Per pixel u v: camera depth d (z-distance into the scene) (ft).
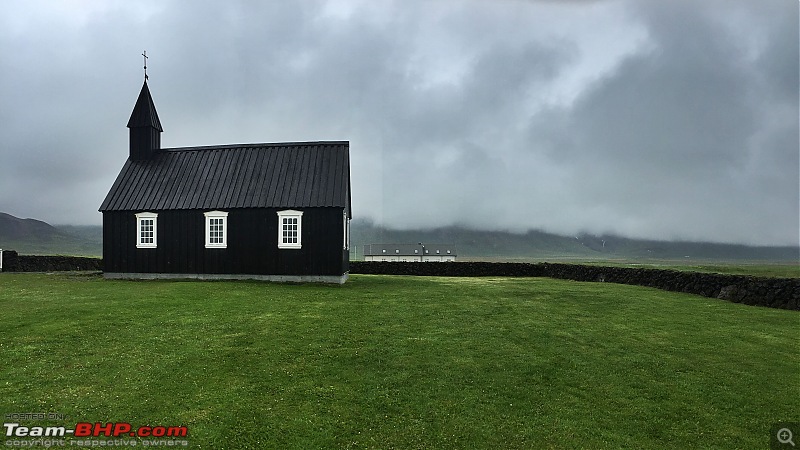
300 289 82.33
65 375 37.88
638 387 38.27
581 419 33.42
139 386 36.37
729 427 32.53
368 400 35.45
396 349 45.73
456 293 80.43
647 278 95.86
